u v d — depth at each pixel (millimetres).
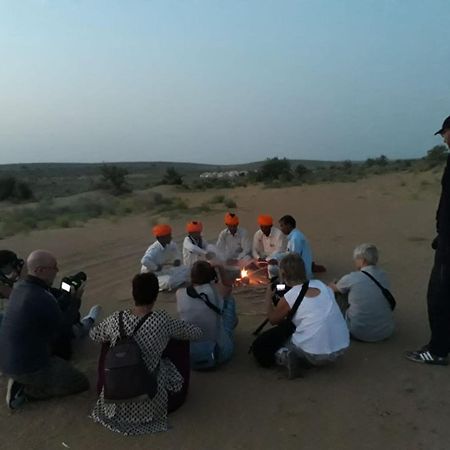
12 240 14219
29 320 4602
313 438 4176
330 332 5137
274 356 5398
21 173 101312
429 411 4551
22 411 4734
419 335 6348
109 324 4371
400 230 14250
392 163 72000
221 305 5445
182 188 38969
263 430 4309
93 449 4094
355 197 23734
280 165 50406
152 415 4332
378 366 5488
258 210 21219
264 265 9047
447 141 5043
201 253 9047
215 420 4492
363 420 4434
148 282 4375
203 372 5469
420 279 8914
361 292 6094
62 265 11180
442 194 5172
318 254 11492
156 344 4289
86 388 5086
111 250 12805
